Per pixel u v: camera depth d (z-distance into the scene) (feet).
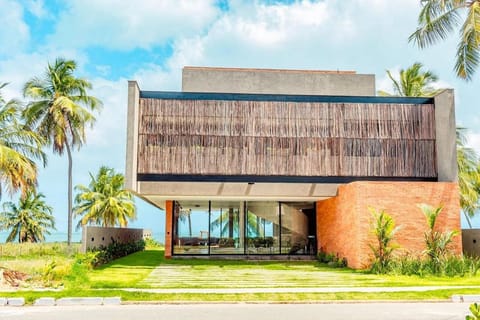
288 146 70.18
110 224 150.20
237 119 70.23
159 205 96.43
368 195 60.39
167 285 43.78
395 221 60.08
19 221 155.33
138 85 68.80
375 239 59.67
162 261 75.41
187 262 73.67
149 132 69.10
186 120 69.72
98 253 64.34
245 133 70.03
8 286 40.52
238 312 31.01
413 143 71.10
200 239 81.87
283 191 69.82
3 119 78.38
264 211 82.17
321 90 80.48
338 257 68.39
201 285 43.96
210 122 69.92
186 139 69.46
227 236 81.71
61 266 47.16
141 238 120.78
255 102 70.64
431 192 61.11
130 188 63.98
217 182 69.15
